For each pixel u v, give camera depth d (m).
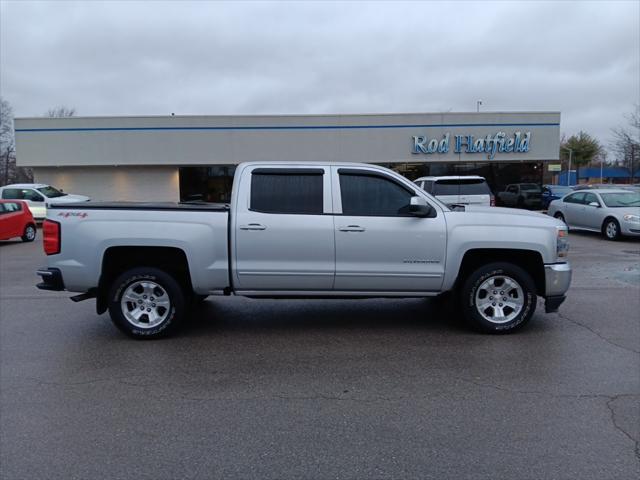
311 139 28.98
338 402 4.14
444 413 3.92
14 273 10.79
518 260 6.09
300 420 3.83
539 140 28.95
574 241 15.34
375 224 5.69
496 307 5.94
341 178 5.79
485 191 13.93
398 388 4.41
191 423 3.79
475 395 4.25
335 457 3.31
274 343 5.68
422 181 14.77
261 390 4.39
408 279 5.78
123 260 5.93
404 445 3.45
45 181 30.34
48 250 5.65
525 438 3.53
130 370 4.88
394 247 5.70
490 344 5.57
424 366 4.93
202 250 5.64
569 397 4.19
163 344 5.68
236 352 5.39
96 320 6.74
